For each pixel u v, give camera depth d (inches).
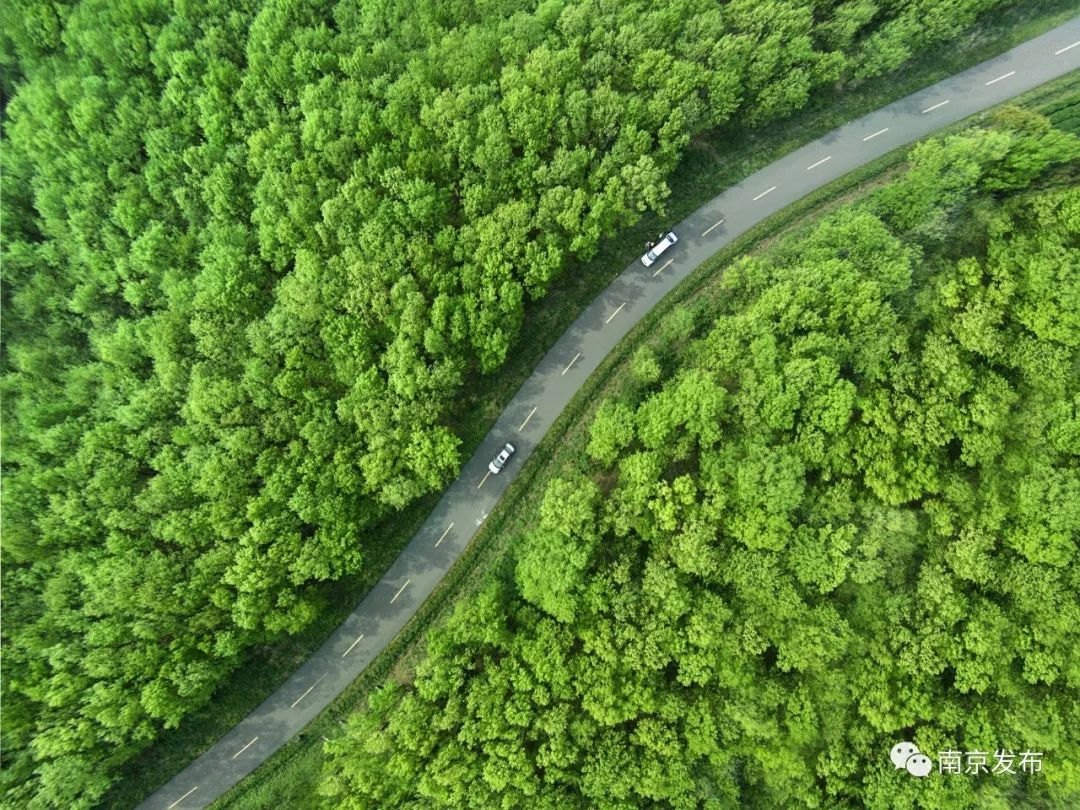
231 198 2635.3
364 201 2498.8
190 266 2662.4
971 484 2434.8
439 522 2731.3
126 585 2321.6
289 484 2400.3
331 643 2674.7
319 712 2640.3
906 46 2704.2
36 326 2662.4
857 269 2488.9
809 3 2600.9
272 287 2630.4
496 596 2490.2
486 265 2465.6
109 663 2290.8
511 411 2770.7
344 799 2303.2
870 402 2420.0
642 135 2500.0
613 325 2797.7
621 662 2340.1
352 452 2471.7
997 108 2797.7
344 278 2493.8
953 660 2329.0
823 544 2391.7
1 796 2250.2
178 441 2442.2
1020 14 2807.6
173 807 2556.6
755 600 2394.2
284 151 2598.4
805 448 2423.7
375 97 2640.3
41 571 2386.8
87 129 2650.1
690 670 2308.1
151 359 2608.3
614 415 2519.7
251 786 2576.3
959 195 2480.3
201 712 2591.0
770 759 2267.5
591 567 2463.1
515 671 2356.1
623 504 2438.5
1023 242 2431.1
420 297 2434.8
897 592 2437.3
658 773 2233.0
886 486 2386.8
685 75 2511.1
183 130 2687.0
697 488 2439.7
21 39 2716.5
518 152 2608.3
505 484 2753.4
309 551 2383.1
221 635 2365.9
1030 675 2300.7
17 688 2271.2
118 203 2603.3
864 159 2832.2
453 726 2369.6
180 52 2652.6
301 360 2482.8
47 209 2632.9
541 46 2559.1
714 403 2399.1
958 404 2409.0
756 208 2832.2
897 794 2241.6
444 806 2282.2
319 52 2669.8
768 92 2632.9
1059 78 2790.4
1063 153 2432.3
